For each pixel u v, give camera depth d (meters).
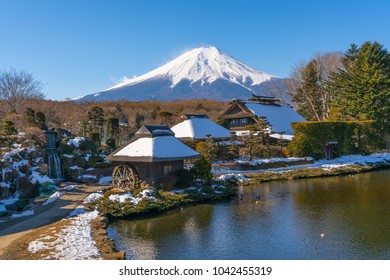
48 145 35.62
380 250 16.59
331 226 20.70
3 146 33.03
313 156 50.88
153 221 22.89
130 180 30.52
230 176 37.72
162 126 33.56
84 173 35.62
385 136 58.78
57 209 23.42
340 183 36.00
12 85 56.06
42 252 15.02
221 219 23.11
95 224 20.28
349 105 65.44
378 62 62.22
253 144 48.16
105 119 56.09
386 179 37.44
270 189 33.75
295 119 67.00
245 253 16.69
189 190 30.36
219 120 64.38
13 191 26.88
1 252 15.04
